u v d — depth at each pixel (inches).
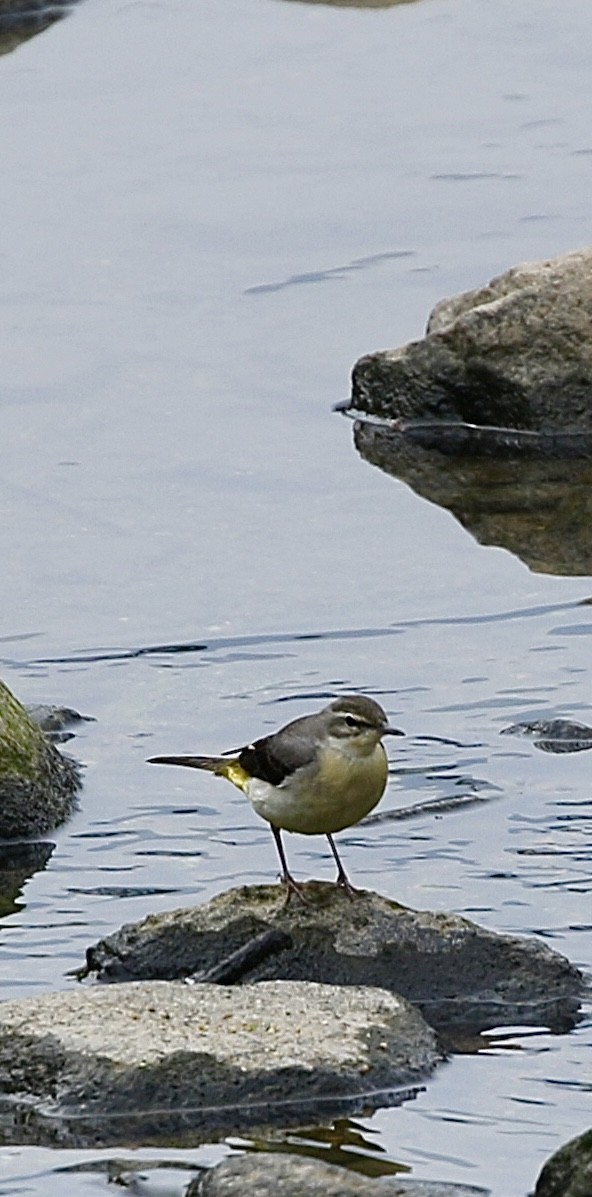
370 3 1362.0
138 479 775.1
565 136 1127.6
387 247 991.0
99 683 622.5
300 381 864.3
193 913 478.3
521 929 489.1
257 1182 379.2
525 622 654.5
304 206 1038.4
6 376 867.4
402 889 508.7
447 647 637.9
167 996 443.8
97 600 678.5
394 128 1148.5
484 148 1112.8
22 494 762.8
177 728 595.2
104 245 1002.1
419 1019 441.4
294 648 640.4
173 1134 410.3
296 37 1306.6
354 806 466.6
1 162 1109.7
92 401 844.6
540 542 721.0
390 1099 420.5
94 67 1255.5
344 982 466.0
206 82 1229.1
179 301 940.0
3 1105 418.6
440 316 861.2
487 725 589.0
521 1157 400.8
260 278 962.1
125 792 564.4
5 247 1002.7
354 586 685.3
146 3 1366.9
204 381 863.1
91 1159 402.6
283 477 779.4
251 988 448.5
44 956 484.1
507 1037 447.8
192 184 1072.2
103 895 513.7
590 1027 452.1
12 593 685.3
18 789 546.3
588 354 821.9
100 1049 423.5
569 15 1327.5
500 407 824.9
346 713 461.7
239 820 549.3
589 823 537.6
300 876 516.1
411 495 766.5
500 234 999.0
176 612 668.1
